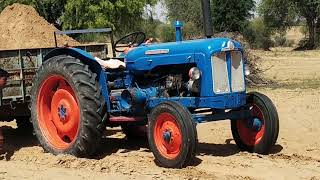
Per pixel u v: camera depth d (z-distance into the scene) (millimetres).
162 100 7742
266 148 7953
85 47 9664
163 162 7309
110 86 8133
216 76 7410
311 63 26969
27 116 9617
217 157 7840
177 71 7820
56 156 7953
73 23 38312
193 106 7531
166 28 46562
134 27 40531
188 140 7008
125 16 39438
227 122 10484
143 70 8031
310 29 47781
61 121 8250
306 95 13750
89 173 7078
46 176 6977
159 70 7992
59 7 40094
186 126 7020
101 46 9891
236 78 7609
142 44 8539
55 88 8430
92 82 7789
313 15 47531
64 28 38406
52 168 7430
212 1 50094
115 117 7949
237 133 8289
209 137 9445
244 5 49844
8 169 7410
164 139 7320
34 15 13797
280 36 54594
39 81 8383
